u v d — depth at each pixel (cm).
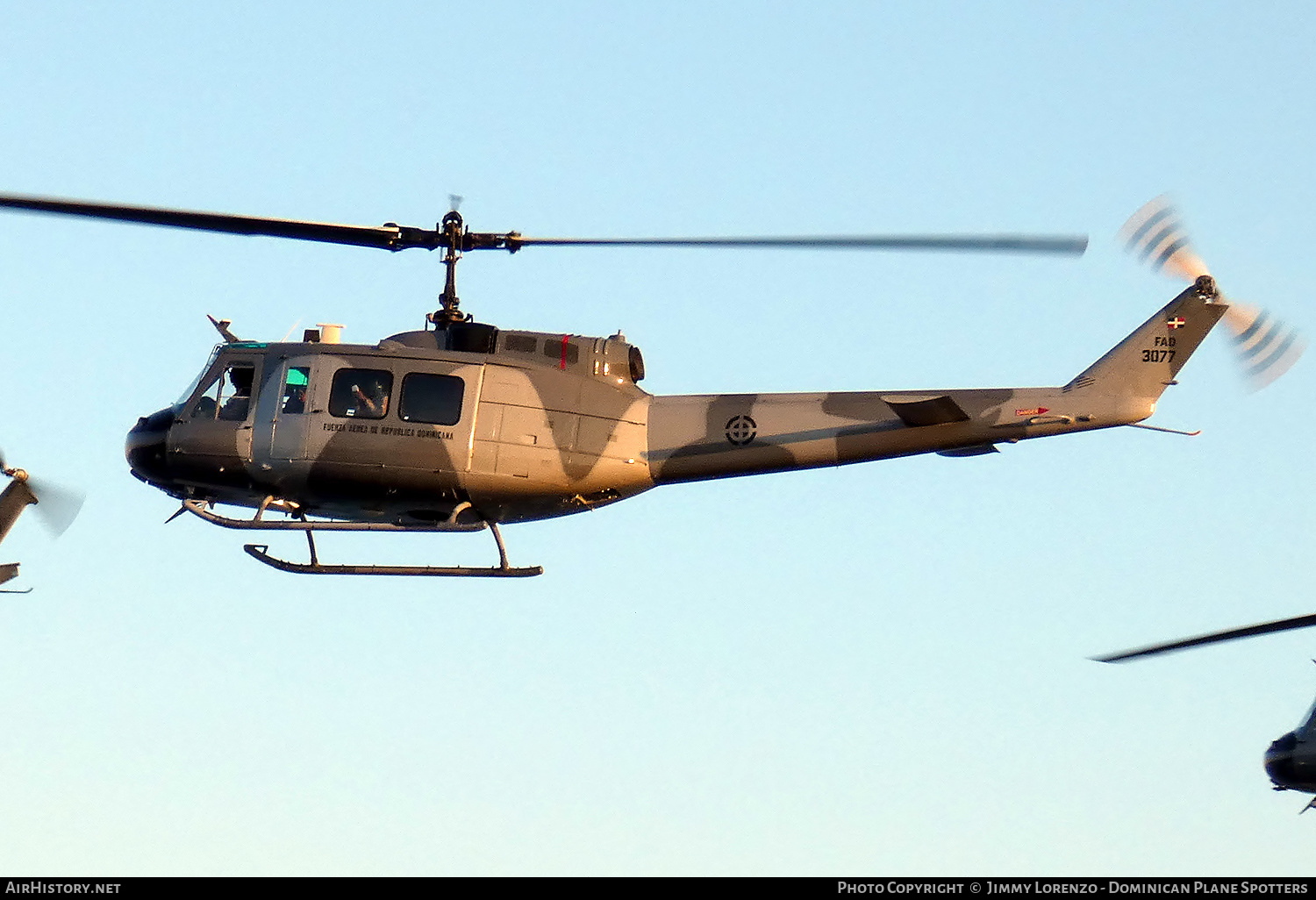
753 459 8500
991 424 8356
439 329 8600
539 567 8494
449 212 8456
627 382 8656
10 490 8294
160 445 8494
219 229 7988
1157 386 8356
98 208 7694
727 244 7706
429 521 8644
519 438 8300
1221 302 8388
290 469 8306
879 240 7188
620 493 8612
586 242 8269
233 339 8675
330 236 8200
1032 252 6912
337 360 8362
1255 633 5978
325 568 8288
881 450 8456
